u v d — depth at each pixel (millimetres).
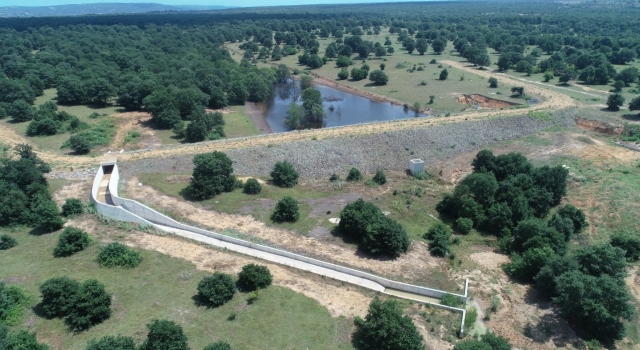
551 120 119312
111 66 168375
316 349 45250
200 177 77625
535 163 96625
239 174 90312
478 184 76938
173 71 159625
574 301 50031
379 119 139625
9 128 113562
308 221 71812
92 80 135000
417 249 66500
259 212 73812
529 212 73625
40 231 67375
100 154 99500
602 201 77625
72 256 60312
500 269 63312
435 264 63219
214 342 44844
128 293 52406
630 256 63969
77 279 54406
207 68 164125
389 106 155125
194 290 53375
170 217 71375
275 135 107812
